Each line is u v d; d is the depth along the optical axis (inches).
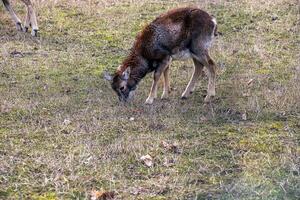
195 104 509.4
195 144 424.5
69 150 414.0
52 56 620.7
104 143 428.1
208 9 745.6
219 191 362.0
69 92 532.7
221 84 548.7
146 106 502.6
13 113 479.2
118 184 371.6
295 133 443.5
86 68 592.4
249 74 568.7
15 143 425.7
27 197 355.3
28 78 562.6
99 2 773.9
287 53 620.7
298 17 711.7
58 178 375.9
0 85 543.8
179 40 506.6
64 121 463.2
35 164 393.7
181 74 579.8
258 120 468.1
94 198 354.9
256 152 414.0
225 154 410.9
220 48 632.4
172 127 454.0
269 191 360.2
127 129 452.1
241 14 727.1
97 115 477.7
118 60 616.4
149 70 517.0
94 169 387.9
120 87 507.5
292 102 494.9
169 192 362.6
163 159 403.2
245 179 375.2
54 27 706.2
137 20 721.6
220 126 457.4
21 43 655.1
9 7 698.2
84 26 708.0
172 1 776.3
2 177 376.2
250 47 637.3
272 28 686.5
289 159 399.2
